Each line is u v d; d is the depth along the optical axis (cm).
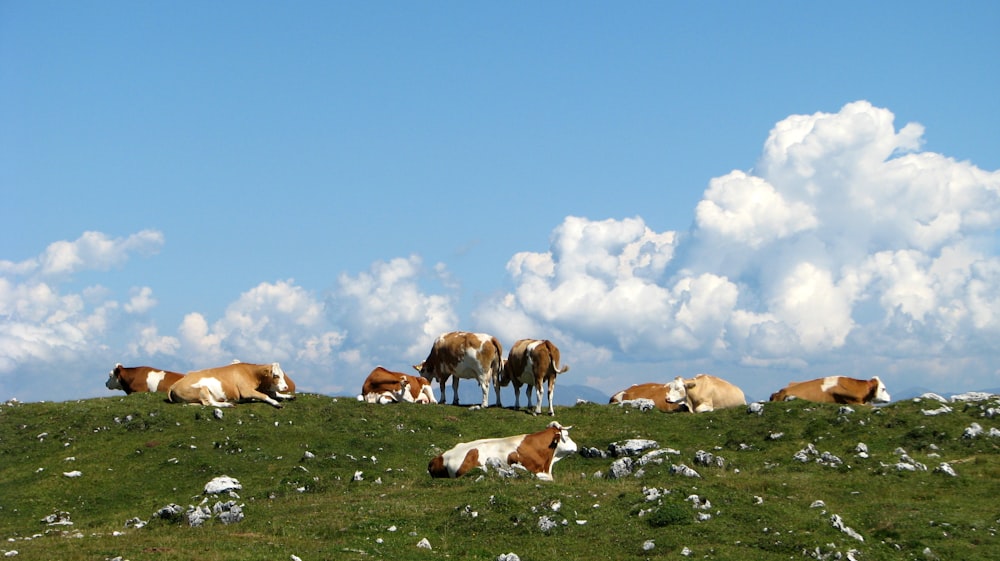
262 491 2689
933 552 1966
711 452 3130
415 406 3834
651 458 2802
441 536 2041
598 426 3544
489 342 4159
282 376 3859
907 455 2822
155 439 3250
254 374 3838
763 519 2084
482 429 3591
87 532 2273
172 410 3516
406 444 3347
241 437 3259
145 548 1884
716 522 2080
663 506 2114
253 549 1864
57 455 3159
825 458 2847
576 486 2464
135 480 2934
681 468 2581
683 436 3412
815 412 3384
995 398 3281
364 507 2275
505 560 1855
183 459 3069
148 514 2605
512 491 2311
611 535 2030
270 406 3719
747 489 2470
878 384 4019
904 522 2139
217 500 2586
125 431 3334
